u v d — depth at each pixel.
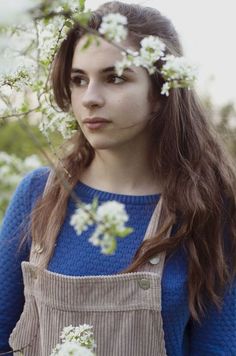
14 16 0.71
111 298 1.26
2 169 2.60
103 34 0.96
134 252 1.30
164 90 1.02
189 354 1.38
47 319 1.29
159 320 1.25
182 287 1.28
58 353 1.07
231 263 1.36
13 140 3.41
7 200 2.60
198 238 1.32
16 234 1.40
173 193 1.33
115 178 1.37
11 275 1.40
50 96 1.30
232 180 1.40
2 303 1.41
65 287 1.27
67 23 1.10
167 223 1.30
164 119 1.33
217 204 1.35
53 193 1.37
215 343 1.34
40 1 0.81
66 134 1.35
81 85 1.22
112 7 1.27
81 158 1.40
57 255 1.33
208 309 1.34
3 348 1.42
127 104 1.20
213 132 1.44
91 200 1.36
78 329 1.17
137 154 1.34
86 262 1.31
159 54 1.00
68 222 1.35
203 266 1.32
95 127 1.21
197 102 1.42
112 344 1.25
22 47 0.91
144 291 1.25
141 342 1.25
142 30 1.25
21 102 1.21
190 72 1.00
